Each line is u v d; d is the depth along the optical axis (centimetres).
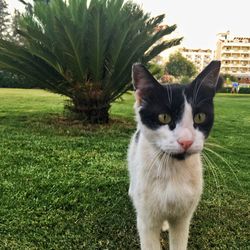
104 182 65
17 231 48
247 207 58
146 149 40
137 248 46
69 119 128
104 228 50
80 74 116
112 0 116
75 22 112
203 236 49
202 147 38
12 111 154
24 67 118
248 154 92
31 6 127
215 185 67
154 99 38
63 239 47
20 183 64
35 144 91
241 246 47
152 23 115
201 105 38
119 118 138
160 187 40
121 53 112
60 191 61
